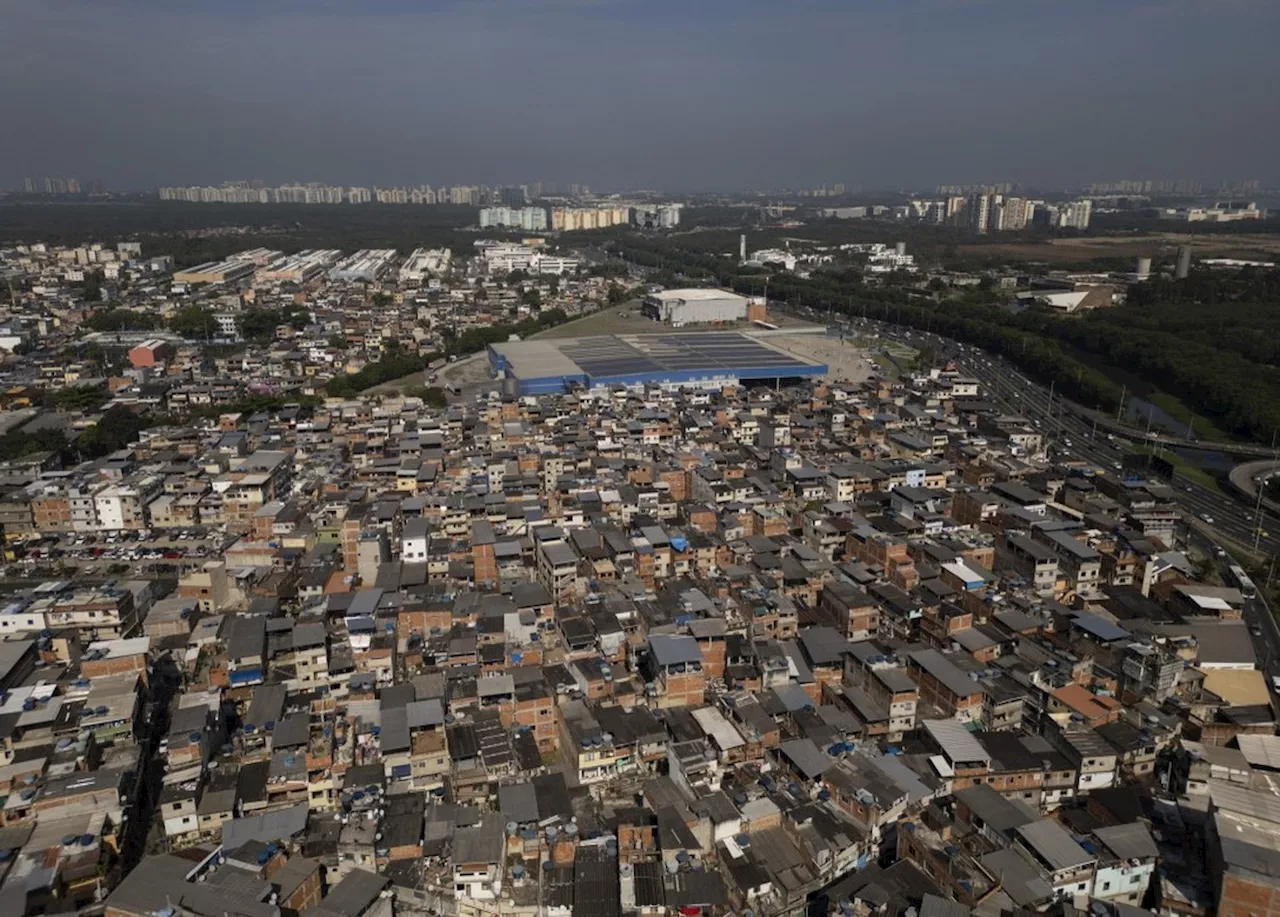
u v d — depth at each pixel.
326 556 191.88
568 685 138.38
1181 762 121.81
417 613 157.75
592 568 179.38
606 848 105.00
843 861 104.88
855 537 193.25
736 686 140.75
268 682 144.00
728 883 102.19
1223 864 96.06
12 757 121.62
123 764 119.94
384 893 99.12
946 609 155.88
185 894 96.75
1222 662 151.75
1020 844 103.62
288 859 104.31
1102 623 152.25
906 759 121.94
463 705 132.12
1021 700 134.88
